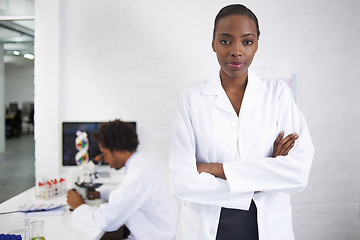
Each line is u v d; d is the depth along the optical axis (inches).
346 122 96.9
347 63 95.8
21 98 403.9
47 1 96.3
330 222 98.0
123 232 71.8
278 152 36.3
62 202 72.7
